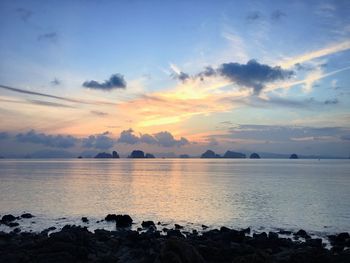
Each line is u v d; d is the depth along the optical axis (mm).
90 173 176000
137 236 36719
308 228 47812
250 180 131000
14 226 48156
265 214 58094
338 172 188500
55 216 56531
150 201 73562
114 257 28781
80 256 28875
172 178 142375
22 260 26953
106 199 76375
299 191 91750
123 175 161500
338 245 37000
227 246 32156
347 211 60906
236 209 62938
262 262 23984
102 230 41625
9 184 108875
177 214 58375
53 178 137500
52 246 29484
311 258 26766
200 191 92188
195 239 37062
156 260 25312
